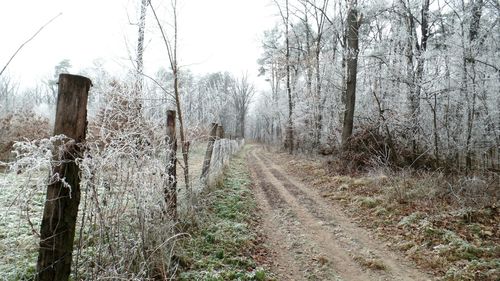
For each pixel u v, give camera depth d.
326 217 8.77
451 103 12.53
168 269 4.34
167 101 7.51
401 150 12.80
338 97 20.48
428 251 6.35
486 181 9.41
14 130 11.22
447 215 7.64
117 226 4.00
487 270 5.45
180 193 7.30
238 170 15.83
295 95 27.53
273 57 30.53
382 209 8.65
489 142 11.91
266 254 6.29
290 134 28.09
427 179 10.16
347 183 11.80
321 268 5.77
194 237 6.09
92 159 3.41
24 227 4.59
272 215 8.86
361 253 6.44
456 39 12.02
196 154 17.70
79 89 3.15
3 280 3.56
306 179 14.45
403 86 14.20
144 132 4.94
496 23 11.91
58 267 3.14
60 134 3.09
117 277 3.47
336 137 18.66
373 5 14.77
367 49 18.03
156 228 4.57
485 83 11.27
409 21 15.16
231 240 6.27
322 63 21.77
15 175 3.14
